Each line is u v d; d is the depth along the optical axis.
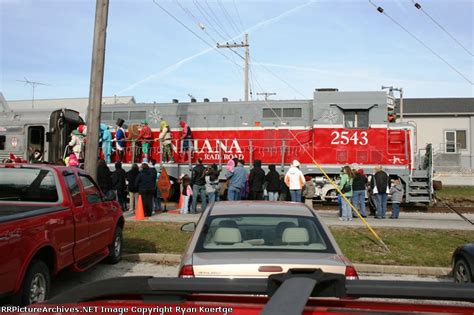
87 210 7.45
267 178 15.62
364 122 18.36
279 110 19.33
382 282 2.30
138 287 2.26
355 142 18.20
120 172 16.03
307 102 19.12
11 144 18.47
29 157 18.23
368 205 19.38
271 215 5.21
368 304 2.24
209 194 16.44
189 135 19.41
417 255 9.70
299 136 18.94
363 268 9.04
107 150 18.77
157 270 8.79
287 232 4.84
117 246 9.30
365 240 10.84
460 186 30.06
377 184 15.48
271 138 19.16
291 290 1.97
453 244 10.56
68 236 6.55
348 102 18.31
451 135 38.34
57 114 18.56
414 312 2.00
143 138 19.22
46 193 6.95
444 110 38.97
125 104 21.06
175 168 19.62
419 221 14.41
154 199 16.62
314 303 2.26
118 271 8.68
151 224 12.69
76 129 19.30
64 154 18.22
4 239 4.89
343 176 14.91
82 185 7.70
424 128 38.81
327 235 4.91
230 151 19.50
